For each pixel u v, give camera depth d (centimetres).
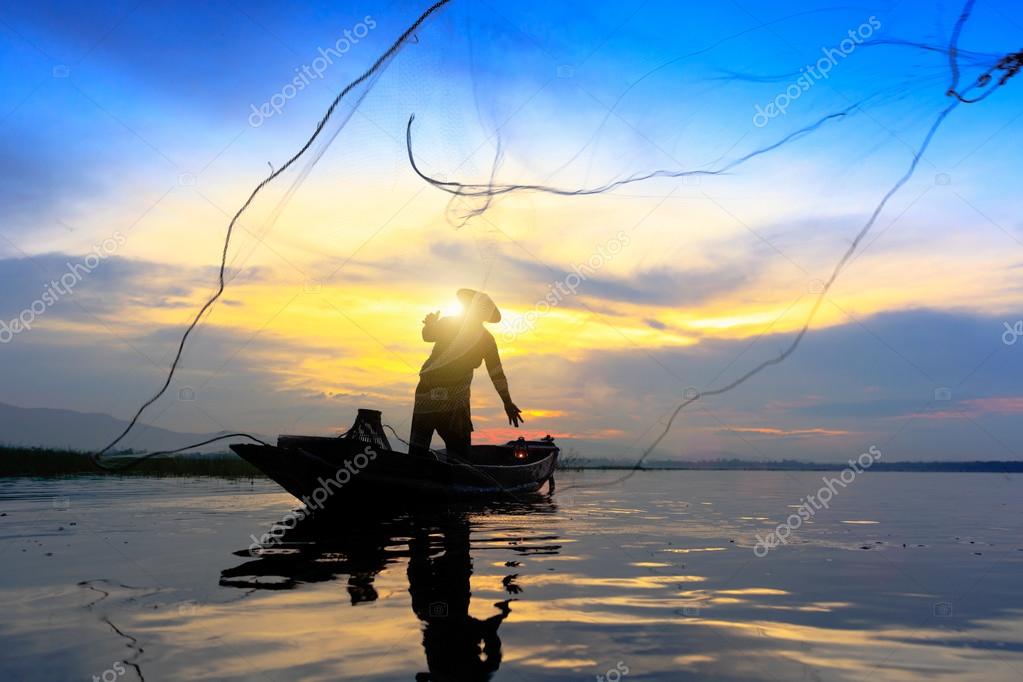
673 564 432
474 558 450
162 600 332
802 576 400
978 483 1812
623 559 448
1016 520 734
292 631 282
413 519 685
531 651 259
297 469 703
